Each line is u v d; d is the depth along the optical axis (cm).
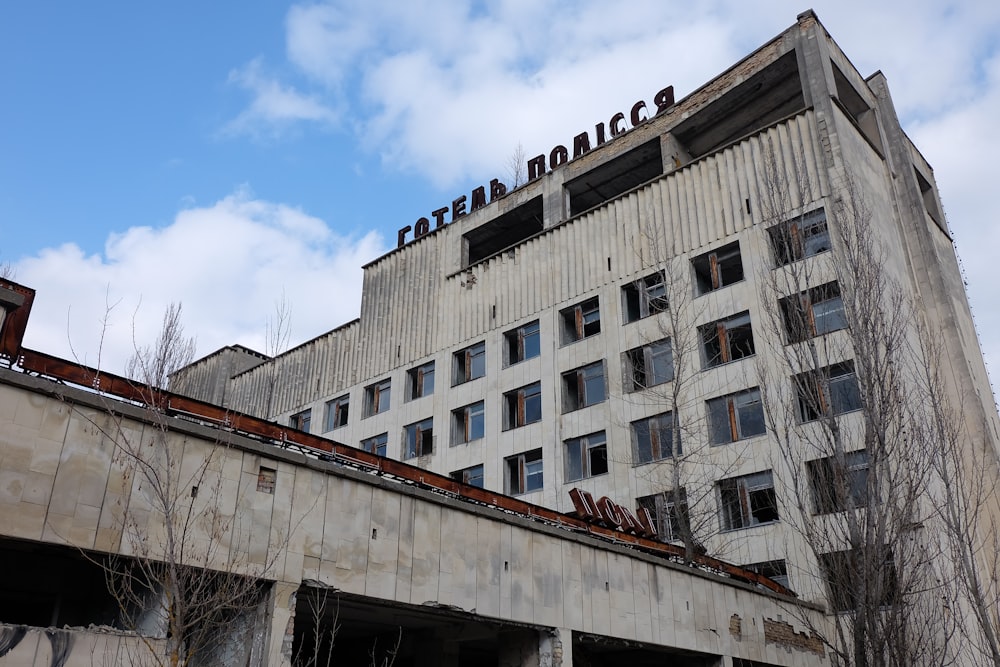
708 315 3275
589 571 1947
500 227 4475
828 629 2572
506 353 3994
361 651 2081
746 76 3575
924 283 3419
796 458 2795
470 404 4009
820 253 3005
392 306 4681
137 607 1252
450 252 4522
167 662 1197
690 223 3484
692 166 3556
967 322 3734
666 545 2353
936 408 2380
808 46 3388
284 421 4984
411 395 4344
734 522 2936
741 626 2294
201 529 1295
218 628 1298
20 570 1288
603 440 3450
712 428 3111
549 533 1889
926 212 3722
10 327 1255
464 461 3900
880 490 1791
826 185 3109
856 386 2766
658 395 3309
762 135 3362
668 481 3138
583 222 3884
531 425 3709
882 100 3853
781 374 2964
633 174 4097
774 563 2773
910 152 3962
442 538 1658
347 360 4791
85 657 1135
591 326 3703
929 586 2280
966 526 2086
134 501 1238
